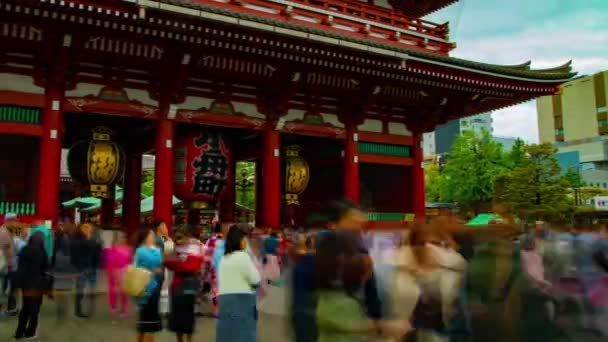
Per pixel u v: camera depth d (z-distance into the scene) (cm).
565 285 977
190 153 2178
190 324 1041
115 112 1983
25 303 1115
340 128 2527
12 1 1507
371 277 580
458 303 695
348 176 2498
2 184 1833
